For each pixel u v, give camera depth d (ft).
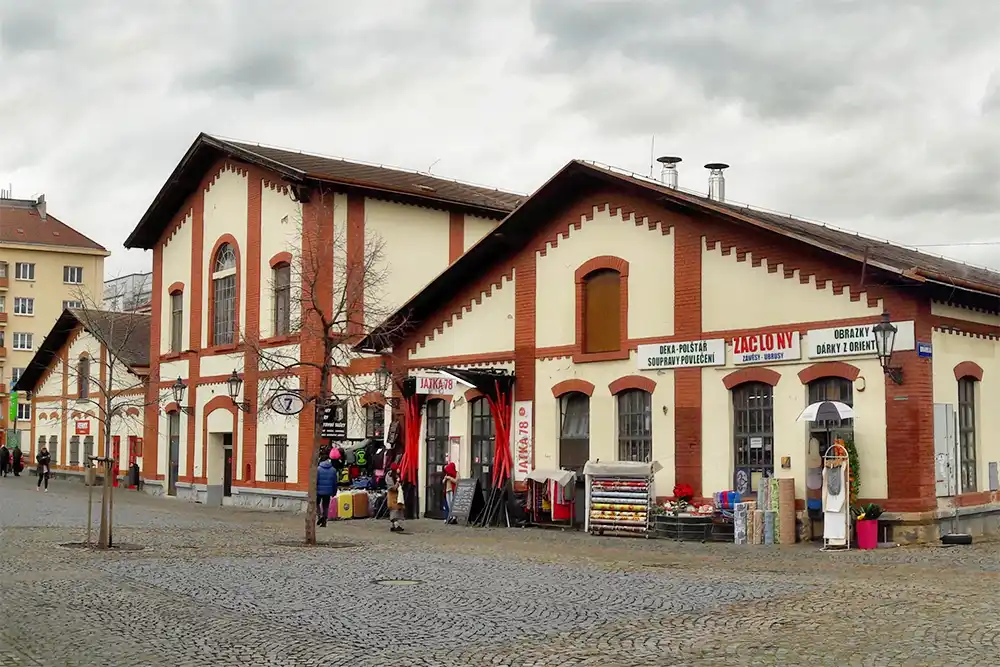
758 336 77.92
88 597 48.91
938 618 42.37
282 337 117.60
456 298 100.22
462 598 48.70
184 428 137.28
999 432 80.23
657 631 40.70
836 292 74.23
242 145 125.59
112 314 146.61
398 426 105.50
